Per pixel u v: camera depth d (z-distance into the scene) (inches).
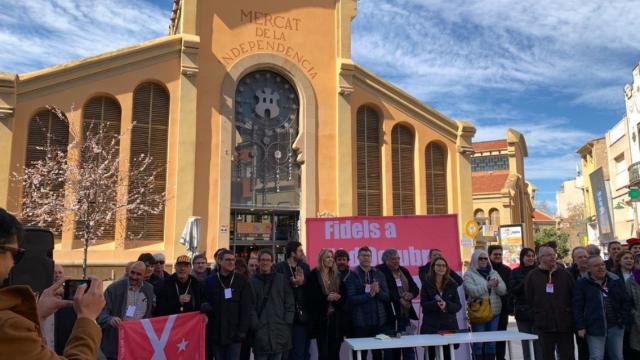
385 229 388.5
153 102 711.1
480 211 1389.0
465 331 335.9
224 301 292.4
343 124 794.8
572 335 309.7
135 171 661.3
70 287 149.1
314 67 806.5
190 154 701.9
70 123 647.8
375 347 252.8
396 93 845.2
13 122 621.6
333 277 318.7
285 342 303.7
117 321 267.6
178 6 862.5
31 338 76.7
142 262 287.1
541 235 2311.8
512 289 348.5
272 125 782.5
